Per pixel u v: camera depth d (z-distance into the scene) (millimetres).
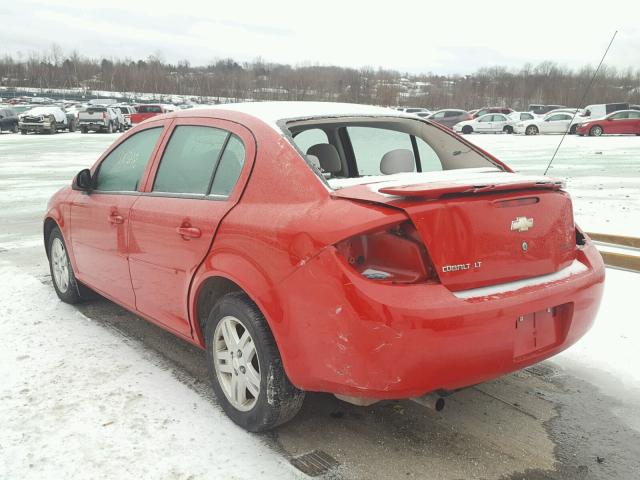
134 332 4449
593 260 3117
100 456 2828
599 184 12508
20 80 140625
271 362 2809
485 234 2604
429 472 2725
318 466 2764
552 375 3725
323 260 2506
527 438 3016
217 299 3426
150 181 3789
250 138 3135
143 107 45156
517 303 2576
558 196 2963
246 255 2848
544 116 37469
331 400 3404
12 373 3719
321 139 4137
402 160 3797
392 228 2502
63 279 5055
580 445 2957
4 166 17906
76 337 4336
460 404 3367
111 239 4047
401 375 2398
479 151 3787
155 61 147500
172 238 3377
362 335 2395
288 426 3117
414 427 3115
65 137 34875
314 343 2557
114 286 4152
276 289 2680
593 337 4254
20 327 4535
